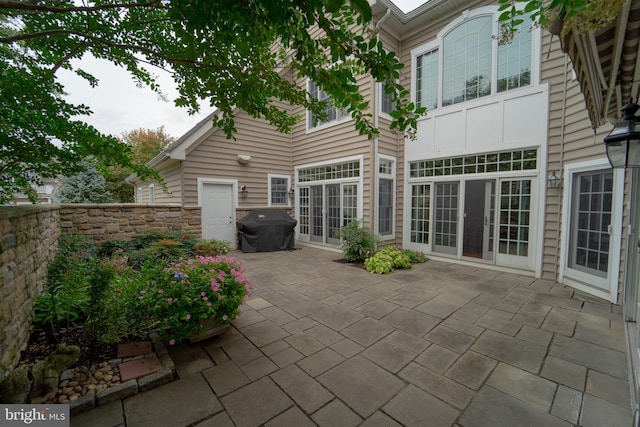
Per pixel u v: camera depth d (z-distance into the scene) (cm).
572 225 436
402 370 219
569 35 190
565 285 436
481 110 541
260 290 414
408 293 400
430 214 632
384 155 654
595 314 326
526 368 222
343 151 698
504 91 512
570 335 276
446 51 595
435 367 223
